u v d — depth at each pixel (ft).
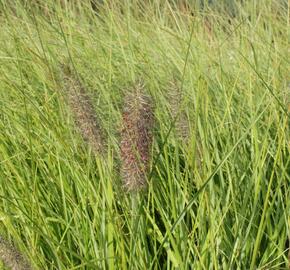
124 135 1.42
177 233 1.62
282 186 1.99
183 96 1.97
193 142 1.62
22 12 2.90
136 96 1.39
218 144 2.08
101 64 2.62
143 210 1.72
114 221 1.59
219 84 2.35
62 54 2.71
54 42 2.93
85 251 1.67
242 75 2.56
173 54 2.81
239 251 1.60
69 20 3.10
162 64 2.67
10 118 2.30
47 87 2.51
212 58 2.61
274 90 2.16
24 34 2.91
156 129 2.10
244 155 1.94
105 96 2.06
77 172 1.82
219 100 2.31
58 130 1.97
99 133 1.48
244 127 2.14
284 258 1.65
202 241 1.59
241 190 1.82
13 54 2.76
